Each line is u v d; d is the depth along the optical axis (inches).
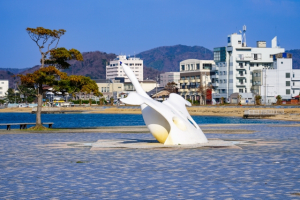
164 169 843.4
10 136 1683.1
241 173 792.3
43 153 1115.9
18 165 911.7
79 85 2007.9
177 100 1311.5
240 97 6309.1
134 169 847.1
